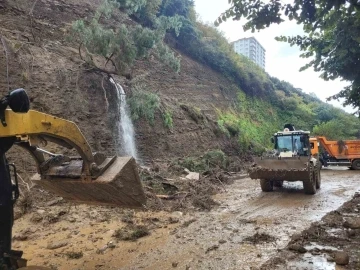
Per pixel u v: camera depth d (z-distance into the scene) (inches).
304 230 285.3
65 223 319.3
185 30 1254.9
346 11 208.7
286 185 578.6
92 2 887.7
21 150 465.7
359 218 310.8
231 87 1384.1
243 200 450.9
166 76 1031.6
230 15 215.2
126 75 657.6
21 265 156.3
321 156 924.6
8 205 154.8
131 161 175.9
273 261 216.7
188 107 938.1
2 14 618.2
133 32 634.8
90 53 618.5
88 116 595.2
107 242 268.7
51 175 179.5
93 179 168.2
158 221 333.4
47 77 570.9
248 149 1076.5
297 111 1667.1
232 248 250.5
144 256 238.2
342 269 201.6
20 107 142.7
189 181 537.3
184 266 218.2
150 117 705.0
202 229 306.2
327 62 298.5
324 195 478.0
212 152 779.4
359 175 749.9
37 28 663.1
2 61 514.6
